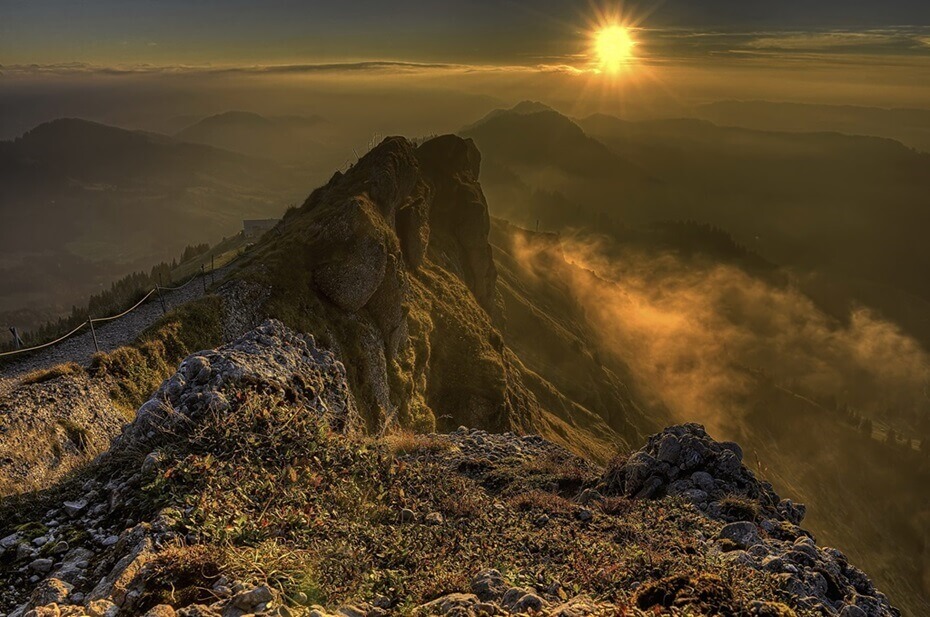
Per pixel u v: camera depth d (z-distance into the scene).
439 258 109.94
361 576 9.21
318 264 62.81
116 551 9.30
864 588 12.76
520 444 24.31
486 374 86.56
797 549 13.02
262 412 13.68
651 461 18.50
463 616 7.76
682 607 8.72
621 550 12.84
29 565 9.61
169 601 7.62
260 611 7.16
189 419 13.06
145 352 39.53
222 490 10.80
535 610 8.28
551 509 15.72
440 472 17.22
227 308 50.81
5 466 22.52
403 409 67.00
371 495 13.38
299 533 10.24
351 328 62.50
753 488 17.83
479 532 13.02
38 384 31.42
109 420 30.84
